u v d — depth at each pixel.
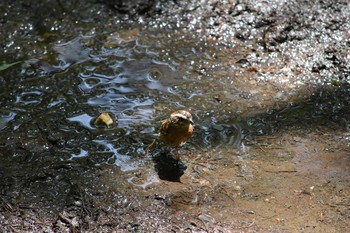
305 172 11.25
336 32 14.95
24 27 16.11
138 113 12.98
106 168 11.43
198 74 14.20
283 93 13.47
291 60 14.43
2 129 12.56
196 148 11.93
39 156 11.78
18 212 10.41
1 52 15.32
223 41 15.24
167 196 10.68
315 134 12.22
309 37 14.91
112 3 16.58
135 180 11.09
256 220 10.15
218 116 12.81
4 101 13.49
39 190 10.92
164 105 13.20
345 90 13.45
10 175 11.30
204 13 16.00
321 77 13.88
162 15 16.19
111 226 10.06
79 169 11.41
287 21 15.34
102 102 13.38
